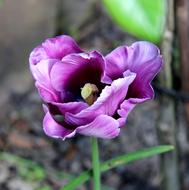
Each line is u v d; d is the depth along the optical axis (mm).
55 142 1212
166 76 648
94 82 479
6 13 1320
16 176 1121
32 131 1242
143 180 1098
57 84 467
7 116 1277
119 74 457
